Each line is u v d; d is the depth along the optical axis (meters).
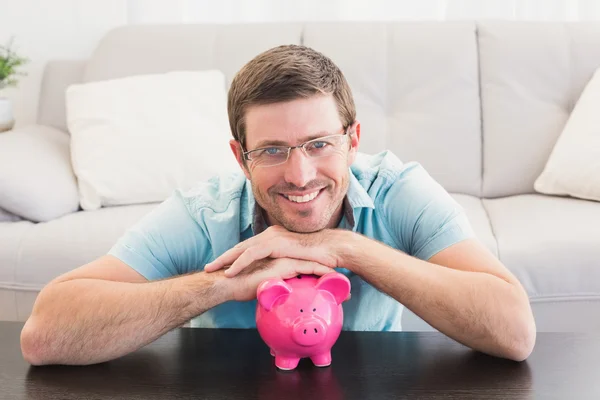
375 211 1.22
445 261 1.12
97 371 0.97
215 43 2.41
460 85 2.29
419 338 1.07
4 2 2.79
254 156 1.02
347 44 2.35
